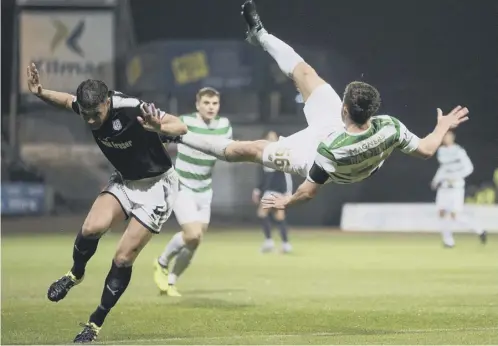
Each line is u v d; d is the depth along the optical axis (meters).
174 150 47.28
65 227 59.81
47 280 31.14
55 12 65.38
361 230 60.38
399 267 36.31
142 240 18.14
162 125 17.09
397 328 19.83
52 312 23.09
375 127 17.92
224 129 26.08
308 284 29.98
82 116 16.98
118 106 17.22
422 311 22.86
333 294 26.98
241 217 63.84
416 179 66.31
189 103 65.94
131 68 66.38
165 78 65.50
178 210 26.08
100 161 66.44
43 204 64.88
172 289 26.80
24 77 65.56
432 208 59.22
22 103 65.81
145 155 17.91
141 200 18.19
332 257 41.44
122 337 18.59
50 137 66.31
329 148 17.77
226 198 63.84
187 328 19.94
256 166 63.84
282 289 28.52
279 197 18.62
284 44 20.91
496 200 60.91
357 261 39.19
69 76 65.88
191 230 25.89
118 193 18.23
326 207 64.06
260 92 65.69
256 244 49.69
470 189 65.75
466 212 58.38
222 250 45.59
